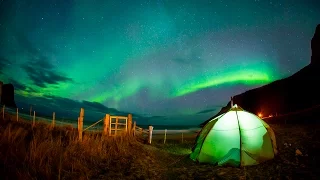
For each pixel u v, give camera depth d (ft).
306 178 20.04
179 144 53.16
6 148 22.47
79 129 36.68
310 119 66.03
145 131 54.39
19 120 47.57
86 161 26.40
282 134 45.78
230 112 32.22
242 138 29.01
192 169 27.35
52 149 25.09
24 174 17.94
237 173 24.30
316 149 29.76
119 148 34.94
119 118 49.08
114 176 22.88
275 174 22.43
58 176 19.62
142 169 26.43
